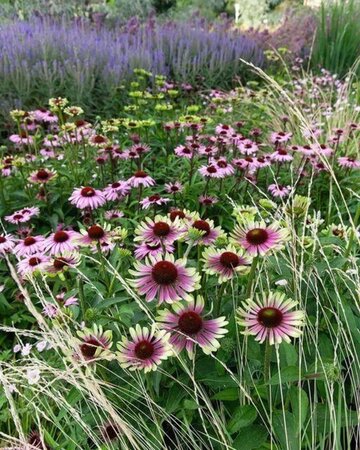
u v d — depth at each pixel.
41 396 2.03
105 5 11.64
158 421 1.79
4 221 3.47
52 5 10.47
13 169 3.82
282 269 2.13
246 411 1.67
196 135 4.22
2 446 1.79
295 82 6.61
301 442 1.61
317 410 1.75
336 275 2.18
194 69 6.72
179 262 1.70
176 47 7.33
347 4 8.05
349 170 3.98
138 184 3.21
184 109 5.46
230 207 3.63
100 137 3.75
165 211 3.64
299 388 1.57
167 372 1.82
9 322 2.72
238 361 1.82
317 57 7.86
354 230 2.17
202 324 1.60
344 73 7.66
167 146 4.42
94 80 5.86
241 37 7.95
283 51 7.47
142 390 1.76
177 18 12.43
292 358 1.73
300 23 8.92
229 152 4.21
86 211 3.38
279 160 3.66
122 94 6.04
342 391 1.80
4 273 3.04
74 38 6.89
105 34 7.48
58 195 3.53
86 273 2.28
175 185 3.63
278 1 15.79
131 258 2.39
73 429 1.83
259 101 5.81
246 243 1.70
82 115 5.75
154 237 1.86
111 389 1.77
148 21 9.09
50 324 2.23
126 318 2.00
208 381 1.78
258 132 4.41
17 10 10.19
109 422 1.72
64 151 4.15
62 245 2.21
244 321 1.55
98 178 3.83
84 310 1.92
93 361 1.61
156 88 6.18
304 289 2.13
